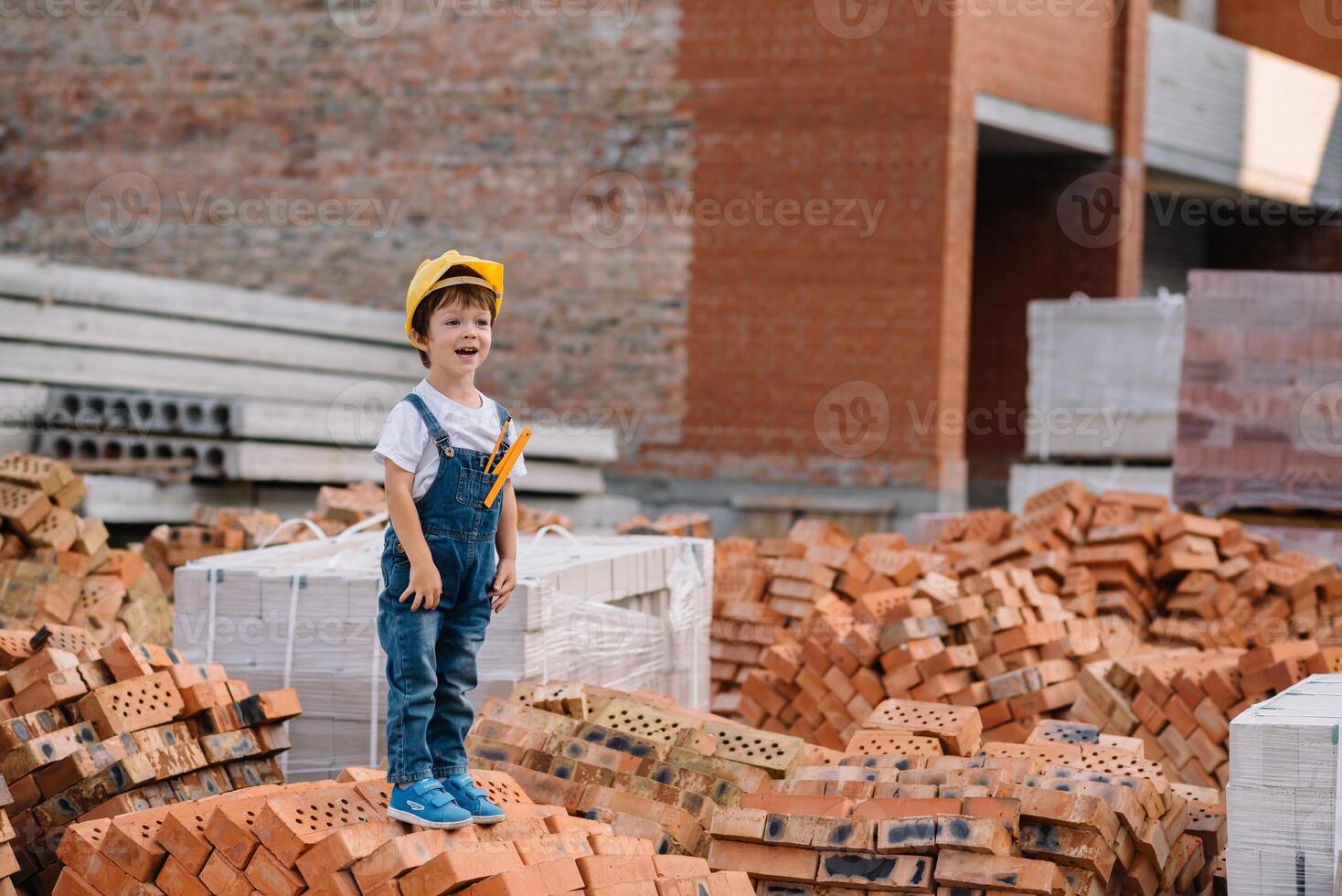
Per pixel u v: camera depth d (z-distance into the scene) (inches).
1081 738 214.5
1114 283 684.1
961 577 369.7
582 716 211.9
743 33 595.5
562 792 191.9
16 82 683.4
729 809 175.6
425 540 150.5
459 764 157.5
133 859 156.9
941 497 573.0
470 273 153.6
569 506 555.8
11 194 685.9
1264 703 173.9
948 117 570.3
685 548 283.0
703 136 602.9
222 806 153.3
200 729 202.5
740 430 600.1
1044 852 168.6
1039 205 701.3
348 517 391.9
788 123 591.5
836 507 583.5
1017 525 397.1
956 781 185.2
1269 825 158.9
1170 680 263.1
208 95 663.8
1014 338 713.0
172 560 376.8
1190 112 733.3
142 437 447.8
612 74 614.2
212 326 477.1
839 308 586.9
